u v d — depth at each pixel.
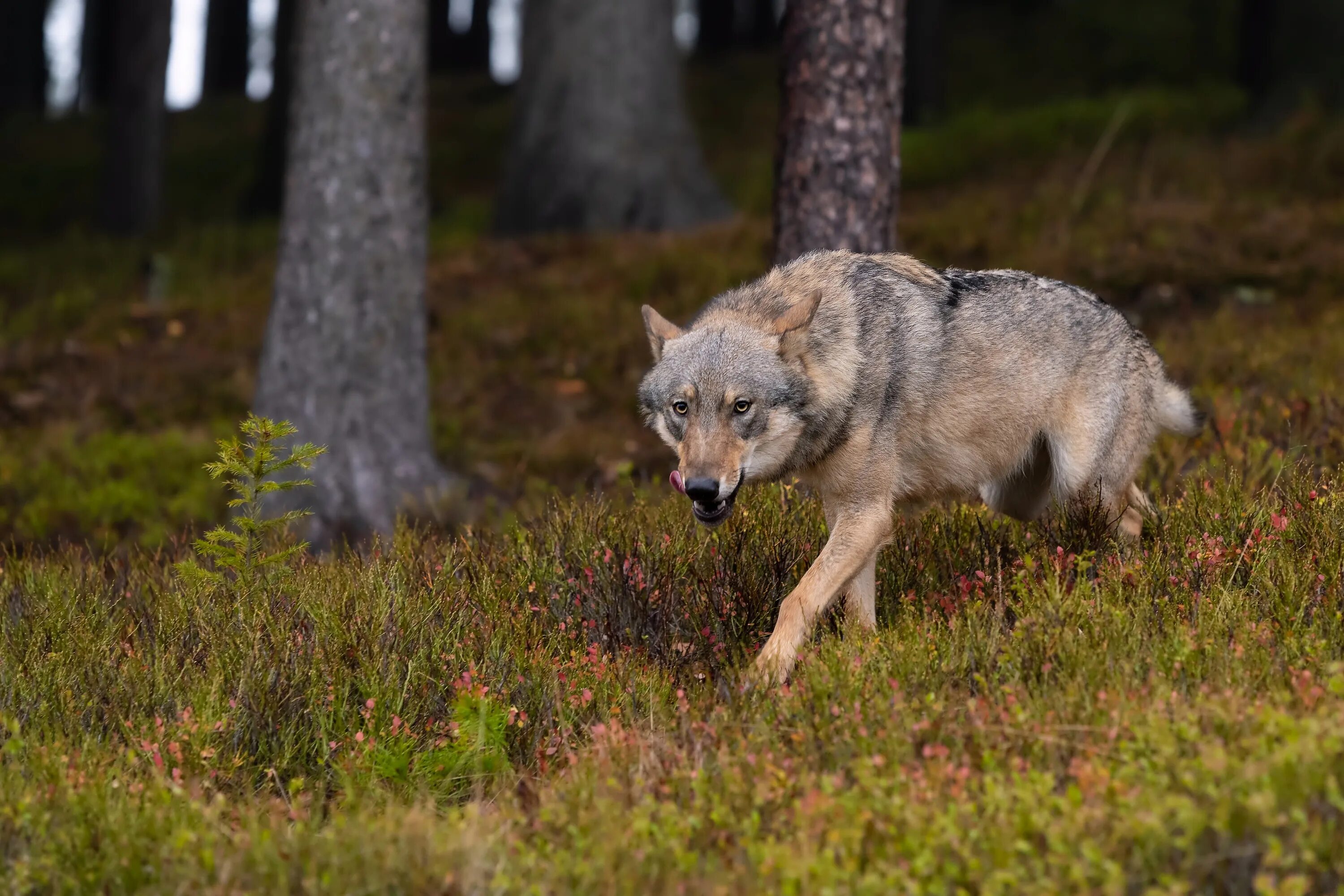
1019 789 5.67
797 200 13.31
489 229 32.88
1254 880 5.17
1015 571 9.12
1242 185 27.53
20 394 21.16
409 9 15.48
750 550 9.81
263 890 5.71
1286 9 32.56
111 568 11.70
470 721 7.54
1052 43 51.44
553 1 31.69
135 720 7.77
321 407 15.34
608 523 10.30
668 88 32.19
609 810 6.03
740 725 7.01
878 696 6.91
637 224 31.33
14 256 35.25
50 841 6.23
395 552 10.45
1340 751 5.60
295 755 7.72
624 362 20.89
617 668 8.30
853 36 12.94
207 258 32.38
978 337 9.59
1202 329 19.22
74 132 55.94
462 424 18.98
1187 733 6.02
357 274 15.37
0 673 8.31
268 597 9.04
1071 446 10.14
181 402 20.69
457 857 5.79
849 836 5.54
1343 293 20.66
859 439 9.05
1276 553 8.46
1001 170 33.44
